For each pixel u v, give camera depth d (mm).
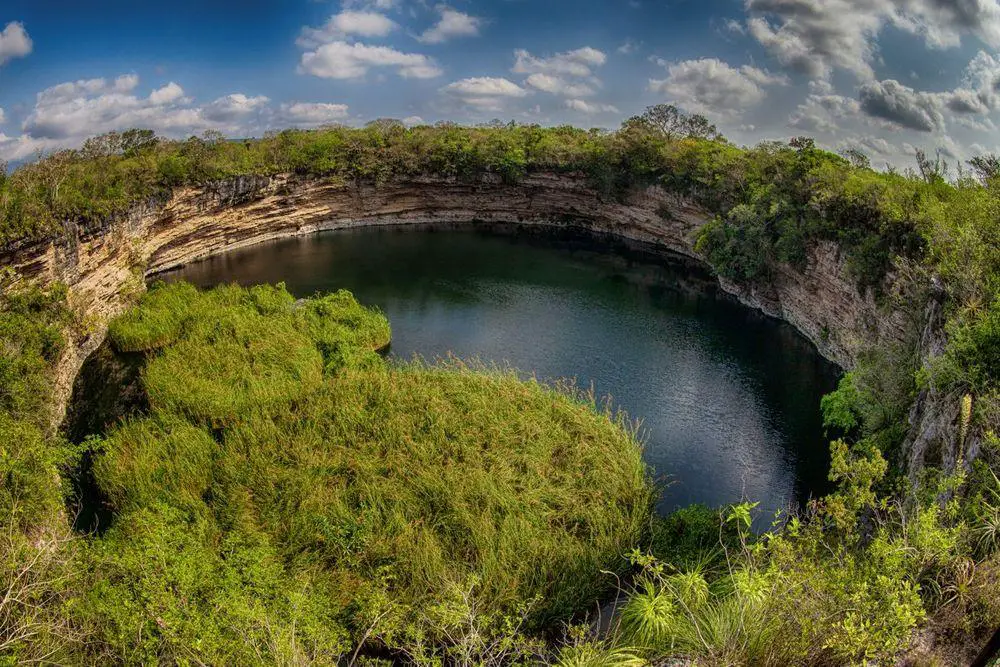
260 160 71062
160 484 22500
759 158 56938
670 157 68312
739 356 41688
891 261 33219
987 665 9633
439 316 48562
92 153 56469
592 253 70125
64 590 13055
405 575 18297
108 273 43438
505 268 63375
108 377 35781
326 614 16141
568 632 17062
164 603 12461
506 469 22859
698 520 21469
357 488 21859
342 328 38844
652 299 53969
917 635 10523
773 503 25781
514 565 18734
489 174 81625
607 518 21109
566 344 43219
